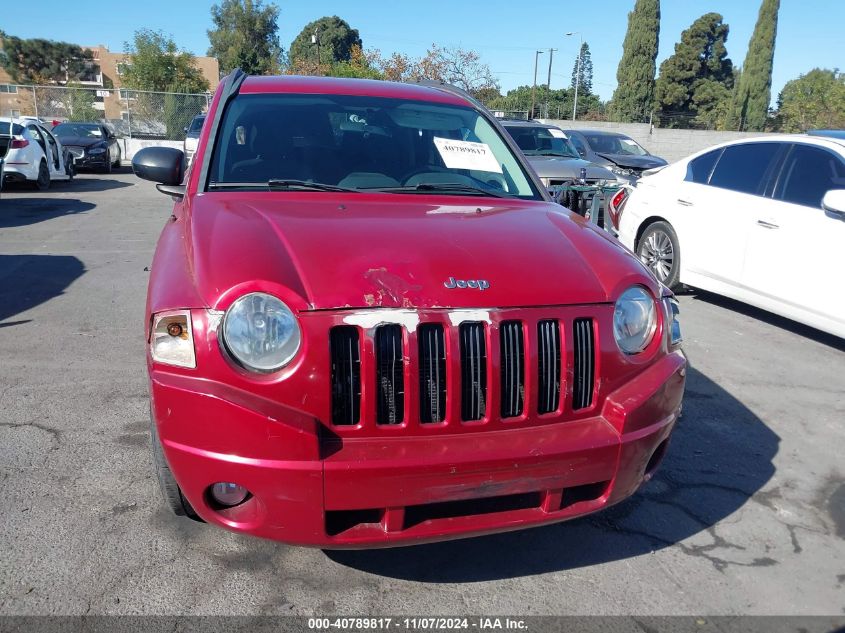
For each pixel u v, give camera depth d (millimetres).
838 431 4227
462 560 2857
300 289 2271
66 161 16203
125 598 2508
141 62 35969
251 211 2836
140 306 6133
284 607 2518
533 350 2412
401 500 2230
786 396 4738
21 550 2736
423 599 2607
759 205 6039
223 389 2191
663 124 46250
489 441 2342
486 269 2494
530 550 2947
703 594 2711
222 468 2193
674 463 3752
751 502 3400
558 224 3064
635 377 2609
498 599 2627
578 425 2488
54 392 4246
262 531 2266
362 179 3365
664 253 7188
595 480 2453
